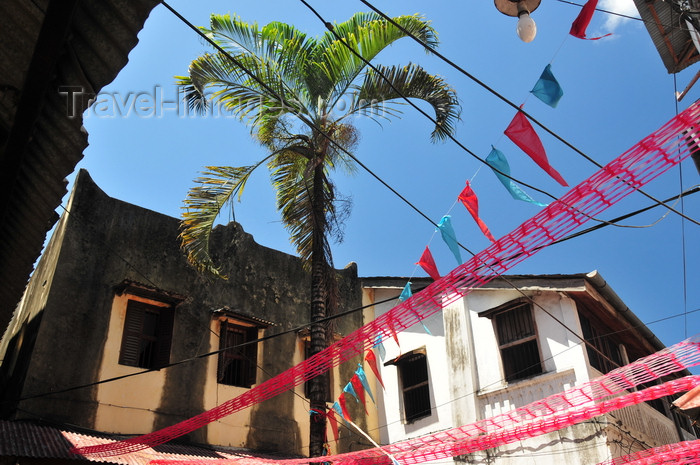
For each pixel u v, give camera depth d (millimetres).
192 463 9852
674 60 8219
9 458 8938
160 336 12992
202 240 10602
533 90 4434
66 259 12250
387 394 15531
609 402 7137
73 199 12859
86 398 11422
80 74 4070
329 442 14352
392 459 8320
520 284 13008
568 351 11914
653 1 7344
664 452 8453
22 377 10938
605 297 12336
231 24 10352
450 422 13609
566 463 11117
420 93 10414
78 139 4609
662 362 6641
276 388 6898
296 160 11430
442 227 5531
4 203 4711
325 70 10547
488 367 13180
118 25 3914
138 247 13516
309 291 16531
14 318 14359
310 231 10883
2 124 4168
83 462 9609
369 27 10312
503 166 4879
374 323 5973
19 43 3676
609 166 4207
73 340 11719
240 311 14695
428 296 5496
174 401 12625
